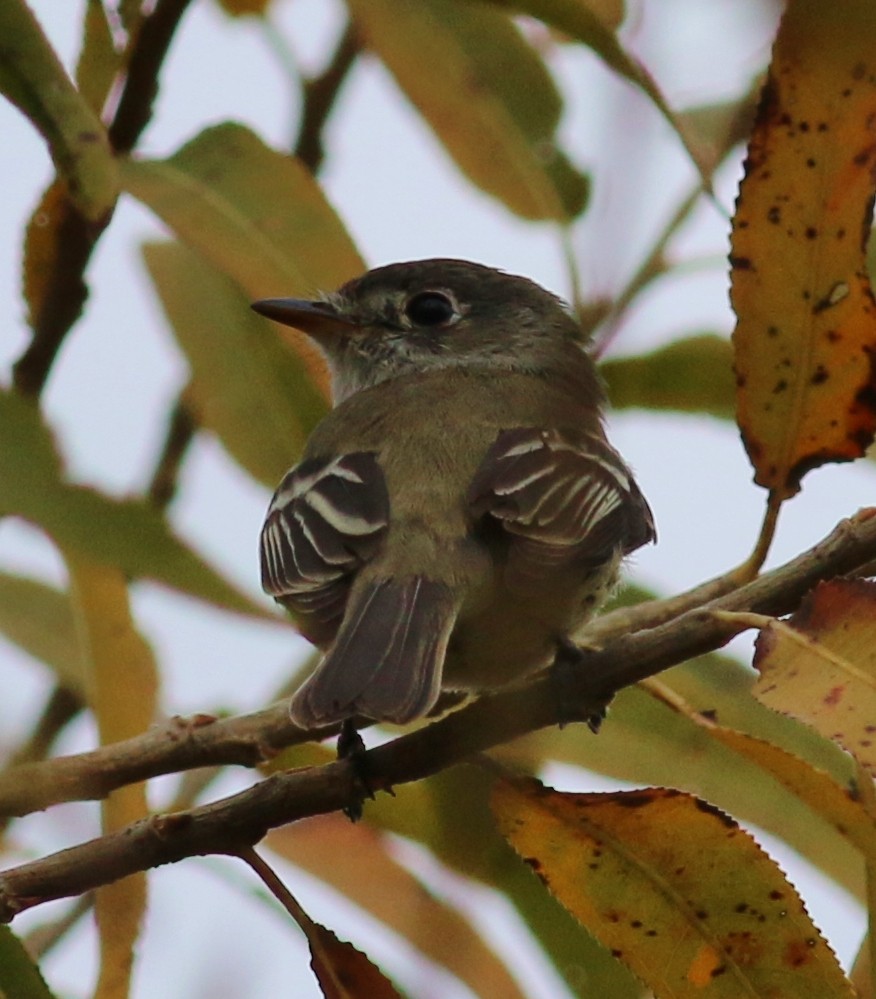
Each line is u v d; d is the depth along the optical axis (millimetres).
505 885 8641
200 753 7762
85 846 7215
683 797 7305
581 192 10703
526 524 8828
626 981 8477
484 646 8883
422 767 7625
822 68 7246
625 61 7816
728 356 9938
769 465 7742
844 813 6348
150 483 9789
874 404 7664
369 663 8023
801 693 6609
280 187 8617
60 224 8633
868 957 7086
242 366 9492
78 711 9391
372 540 8797
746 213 7602
